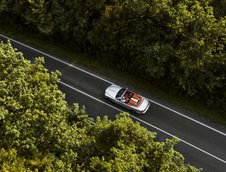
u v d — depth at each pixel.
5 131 24.86
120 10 38.00
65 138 26.38
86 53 42.03
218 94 37.44
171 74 37.66
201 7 35.81
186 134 35.69
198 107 37.69
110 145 26.88
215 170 33.31
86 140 26.59
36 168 23.94
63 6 40.53
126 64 40.06
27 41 43.91
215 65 35.78
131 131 27.33
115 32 38.50
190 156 34.16
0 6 42.69
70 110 29.84
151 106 37.75
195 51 35.25
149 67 37.25
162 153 26.23
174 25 35.66
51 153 25.78
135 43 38.03
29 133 25.75
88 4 39.31
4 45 30.03
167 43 36.69
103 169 24.02
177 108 37.62
